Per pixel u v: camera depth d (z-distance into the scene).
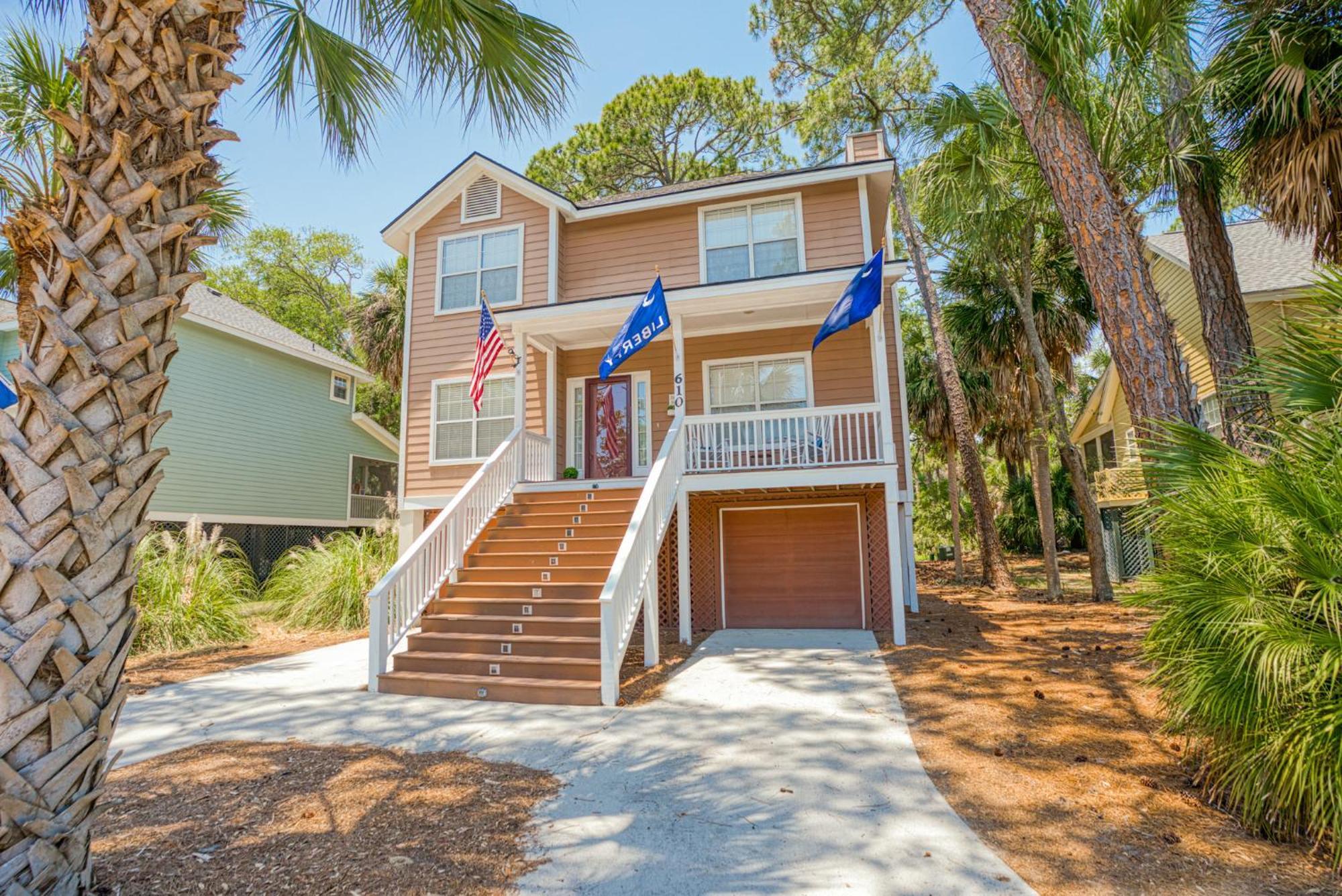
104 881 3.10
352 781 4.48
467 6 4.28
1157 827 3.61
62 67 6.04
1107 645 8.19
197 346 16.88
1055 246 14.16
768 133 25.33
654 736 5.39
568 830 3.74
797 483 9.45
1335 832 3.08
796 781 4.42
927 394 19.69
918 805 4.01
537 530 9.54
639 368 12.89
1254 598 3.57
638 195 14.63
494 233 13.88
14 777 2.28
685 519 9.77
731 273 12.92
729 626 11.12
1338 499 3.44
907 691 6.55
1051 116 6.10
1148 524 4.68
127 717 6.14
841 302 9.42
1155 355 5.66
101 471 2.44
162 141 2.70
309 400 20.31
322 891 3.09
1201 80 6.39
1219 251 7.45
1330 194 6.18
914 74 16.69
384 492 24.78
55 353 2.40
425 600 8.12
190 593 10.30
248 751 5.14
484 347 10.95
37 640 2.31
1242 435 5.84
